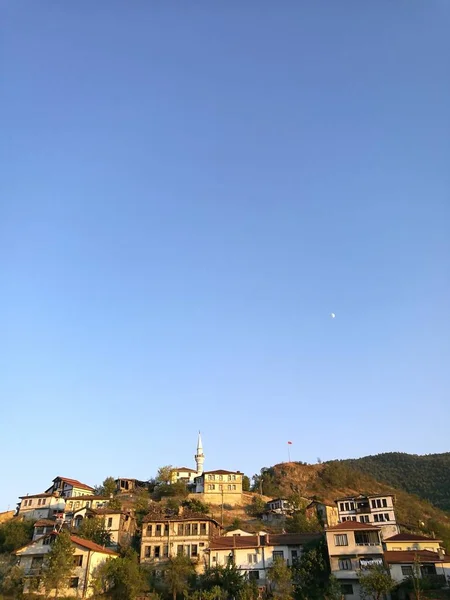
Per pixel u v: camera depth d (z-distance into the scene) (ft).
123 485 510.99
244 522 414.00
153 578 278.87
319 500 506.07
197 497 470.39
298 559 274.36
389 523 383.65
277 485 613.11
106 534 326.85
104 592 261.44
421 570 245.04
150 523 321.11
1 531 356.38
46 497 428.97
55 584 246.68
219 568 264.72
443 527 437.58
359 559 259.60
